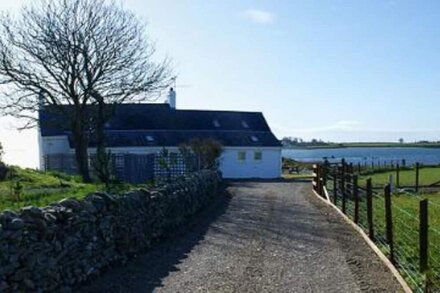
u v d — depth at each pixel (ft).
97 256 32.04
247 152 159.33
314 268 33.35
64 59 100.07
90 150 138.21
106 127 151.94
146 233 41.11
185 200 56.18
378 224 48.29
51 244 26.55
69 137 143.74
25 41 100.94
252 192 90.07
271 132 168.04
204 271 32.83
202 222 54.70
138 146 149.07
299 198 78.89
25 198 45.91
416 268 31.71
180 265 34.58
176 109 165.78
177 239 44.80
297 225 51.52
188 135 157.69
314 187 91.30
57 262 27.09
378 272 32.04
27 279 24.38
